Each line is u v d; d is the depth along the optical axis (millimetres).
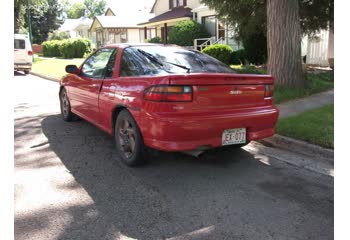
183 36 24844
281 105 7590
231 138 4137
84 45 30906
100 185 3932
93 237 2910
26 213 3287
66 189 3818
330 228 3070
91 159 4773
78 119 6934
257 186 3932
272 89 4562
